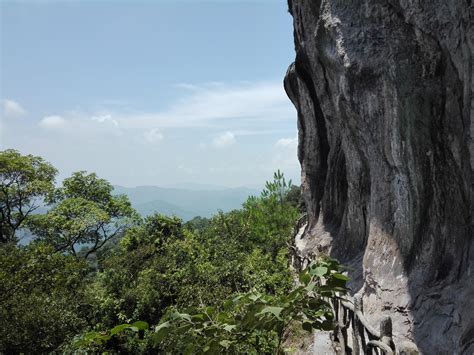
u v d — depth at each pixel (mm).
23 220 33938
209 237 26016
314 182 18109
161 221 32688
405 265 7969
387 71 8281
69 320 18562
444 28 7117
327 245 14375
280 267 16250
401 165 8141
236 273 16406
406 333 6895
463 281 6547
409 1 7688
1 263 17234
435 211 7520
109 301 20484
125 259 27203
